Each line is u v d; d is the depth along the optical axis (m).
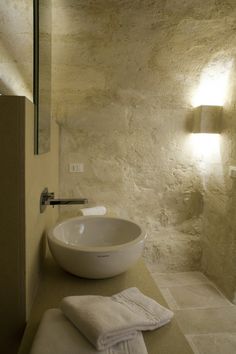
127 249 0.91
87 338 0.61
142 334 0.68
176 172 2.29
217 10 2.04
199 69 2.14
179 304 1.94
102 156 2.18
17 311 0.77
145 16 2.02
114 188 2.22
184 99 2.20
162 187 2.29
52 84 2.02
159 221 2.33
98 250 0.88
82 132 2.13
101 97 2.10
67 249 0.89
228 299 2.01
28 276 0.79
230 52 2.08
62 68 2.01
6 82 1.15
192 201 2.36
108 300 0.75
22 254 0.75
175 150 2.26
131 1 1.99
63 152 2.13
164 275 2.32
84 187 2.19
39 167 1.00
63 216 1.83
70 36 1.98
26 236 0.75
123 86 2.11
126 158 2.21
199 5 2.03
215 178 2.22
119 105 2.13
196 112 2.18
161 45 2.08
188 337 1.62
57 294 0.88
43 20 1.11
